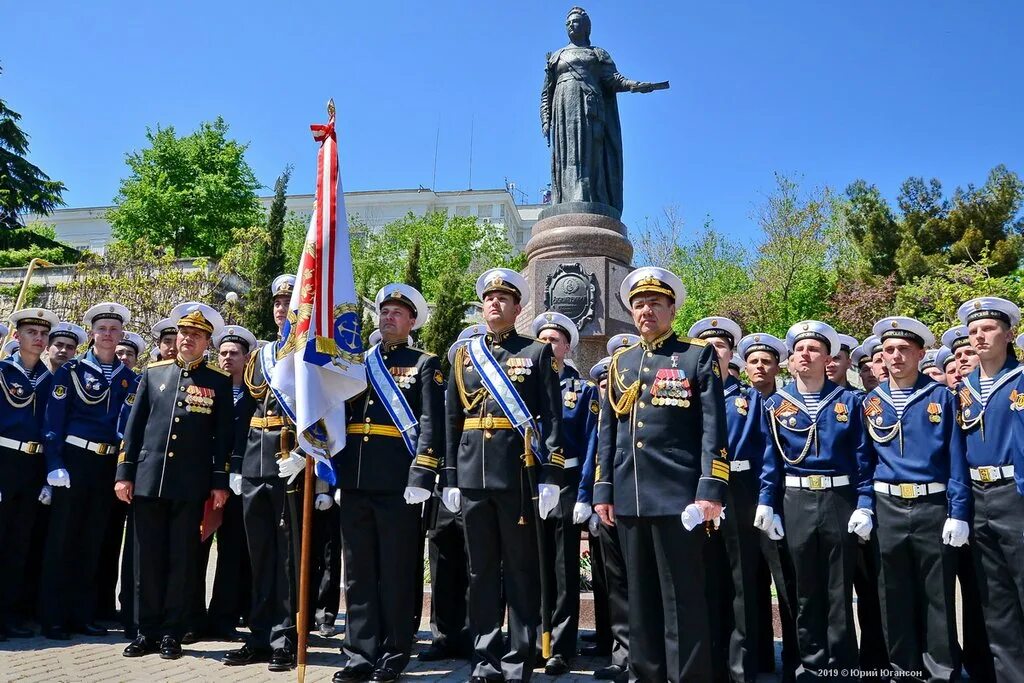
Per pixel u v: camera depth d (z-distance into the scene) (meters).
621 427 5.22
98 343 7.53
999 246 28.39
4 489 6.81
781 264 32.53
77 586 7.05
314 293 5.50
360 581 5.58
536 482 5.35
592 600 8.14
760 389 6.47
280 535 5.91
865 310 27.03
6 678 5.30
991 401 5.33
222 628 6.86
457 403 5.64
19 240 38.12
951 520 5.09
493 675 5.19
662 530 4.95
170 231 40.81
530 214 77.56
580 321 12.03
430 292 41.34
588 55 13.59
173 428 6.30
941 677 5.12
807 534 5.48
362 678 5.36
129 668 5.66
